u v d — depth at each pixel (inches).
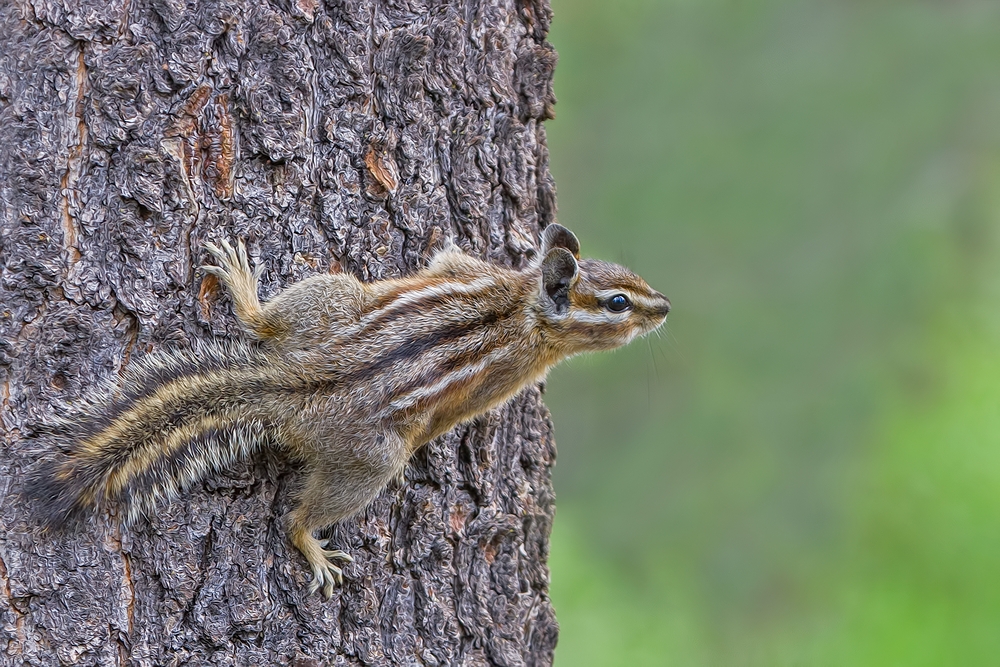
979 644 858.1
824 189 1182.9
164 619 360.2
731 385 1117.7
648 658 866.8
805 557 1022.4
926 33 1222.9
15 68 352.2
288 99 383.9
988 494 911.7
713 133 1210.6
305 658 381.4
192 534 364.5
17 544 346.0
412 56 416.2
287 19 383.9
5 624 345.1
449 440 427.2
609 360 1123.9
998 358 1005.8
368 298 388.2
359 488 374.9
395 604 412.8
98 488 349.7
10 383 349.7
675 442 1103.6
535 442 468.4
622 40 1234.0
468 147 436.1
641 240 1179.9
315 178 394.0
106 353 358.6
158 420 357.1
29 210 351.3
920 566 910.4
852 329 1127.0
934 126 1196.5
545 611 466.6
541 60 460.4
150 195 362.3
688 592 1001.5
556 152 1208.2
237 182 378.0
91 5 356.2
